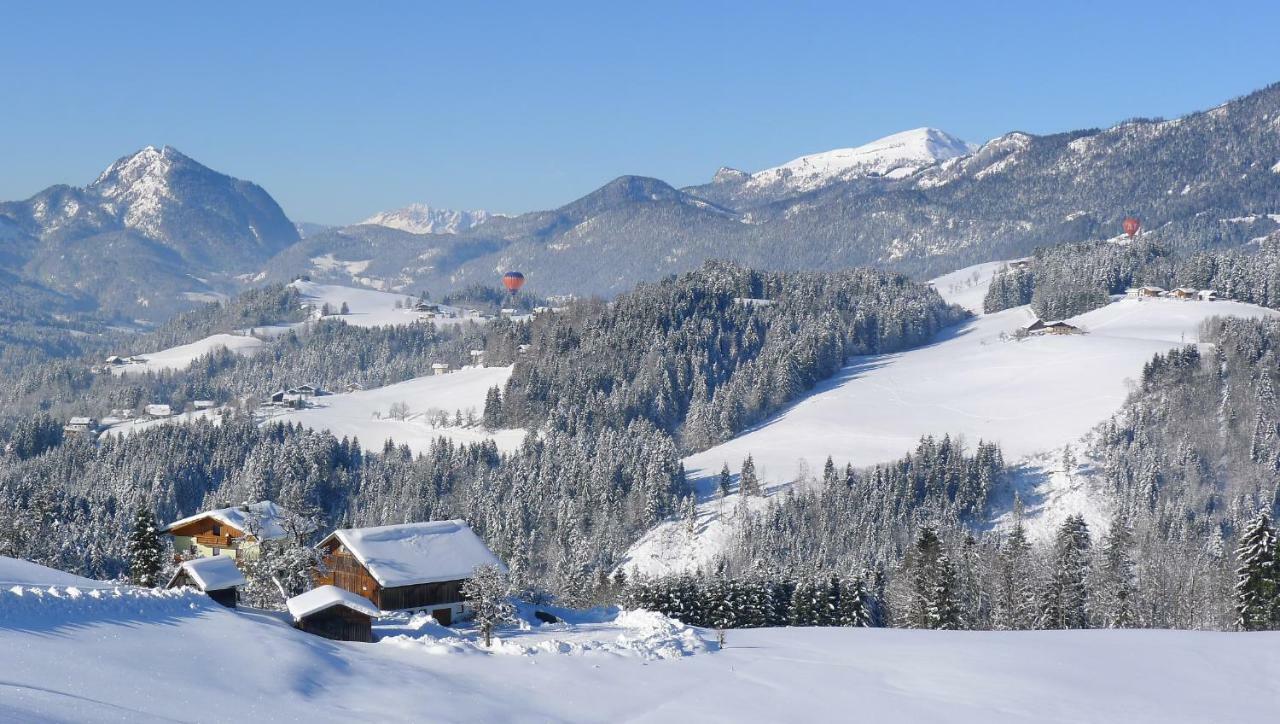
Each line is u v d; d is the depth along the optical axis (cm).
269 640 5600
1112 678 6034
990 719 5184
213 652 5184
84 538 15950
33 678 4266
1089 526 17975
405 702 4953
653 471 19625
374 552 8569
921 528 11162
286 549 8806
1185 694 5703
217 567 7781
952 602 10325
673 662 6359
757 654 6712
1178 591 11512
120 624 5338
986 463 19275
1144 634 7556
